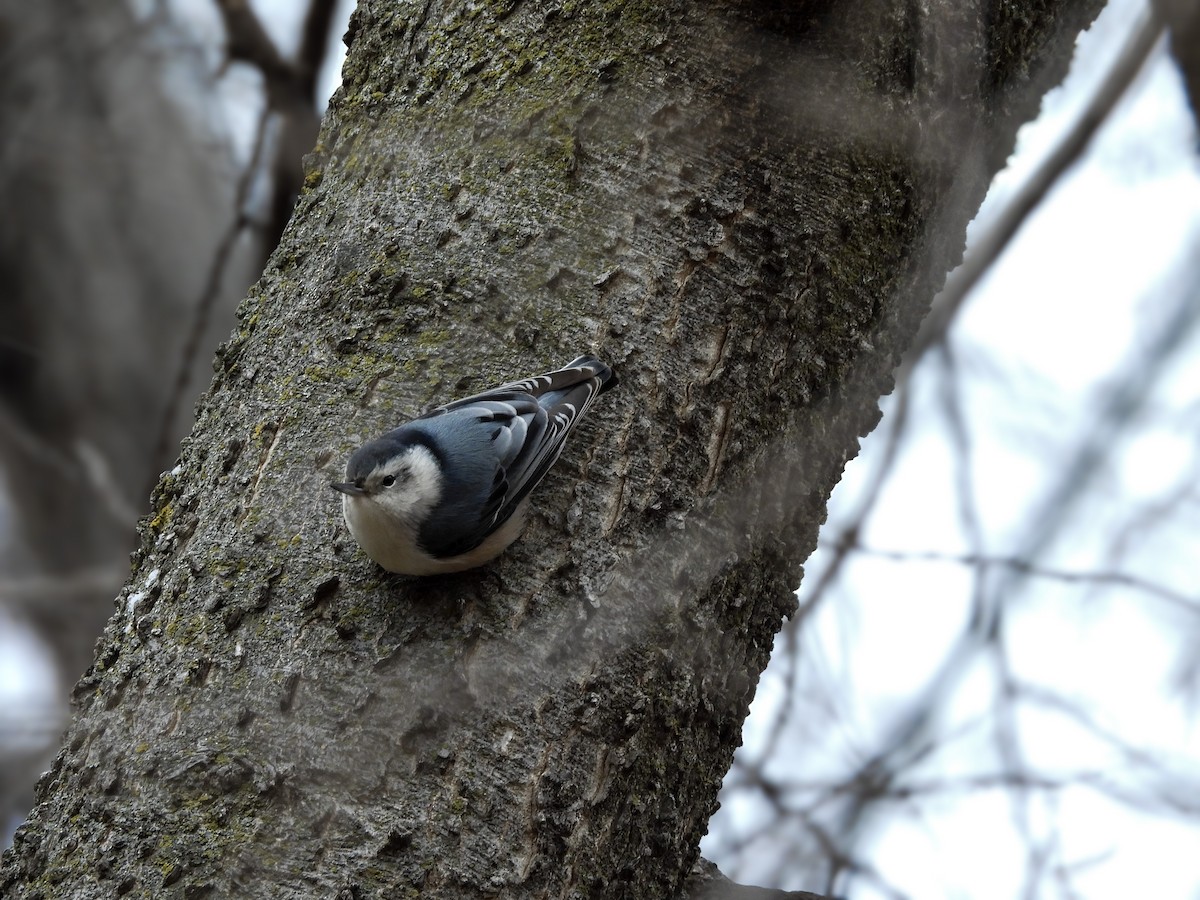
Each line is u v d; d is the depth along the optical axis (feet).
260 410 9.87
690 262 9.84
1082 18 10.26
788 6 9.87
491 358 9.82
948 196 10.05
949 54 9.98
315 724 9.59
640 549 9.74
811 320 9.87
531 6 9.99
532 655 9.66
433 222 9.90
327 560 9.72
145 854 9.51
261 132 11.00
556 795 9.58
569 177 9.87
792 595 9.92
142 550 9.87
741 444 9.81
